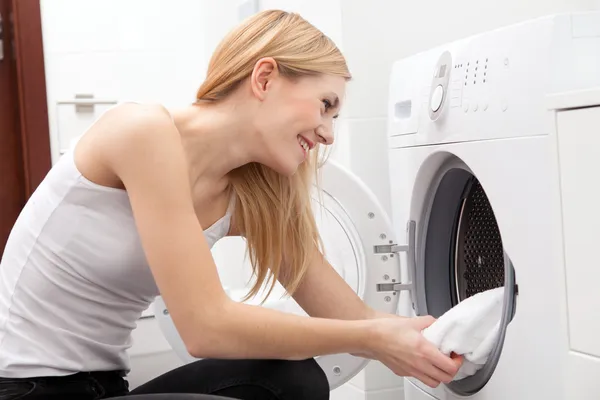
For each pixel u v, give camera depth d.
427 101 1.40
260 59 1.06
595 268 0.94
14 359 1.09
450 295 1.50
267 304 1.67
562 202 1.00
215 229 1.23
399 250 1.47
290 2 1.95
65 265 1.10
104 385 1.17
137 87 2.41
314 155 1.26
